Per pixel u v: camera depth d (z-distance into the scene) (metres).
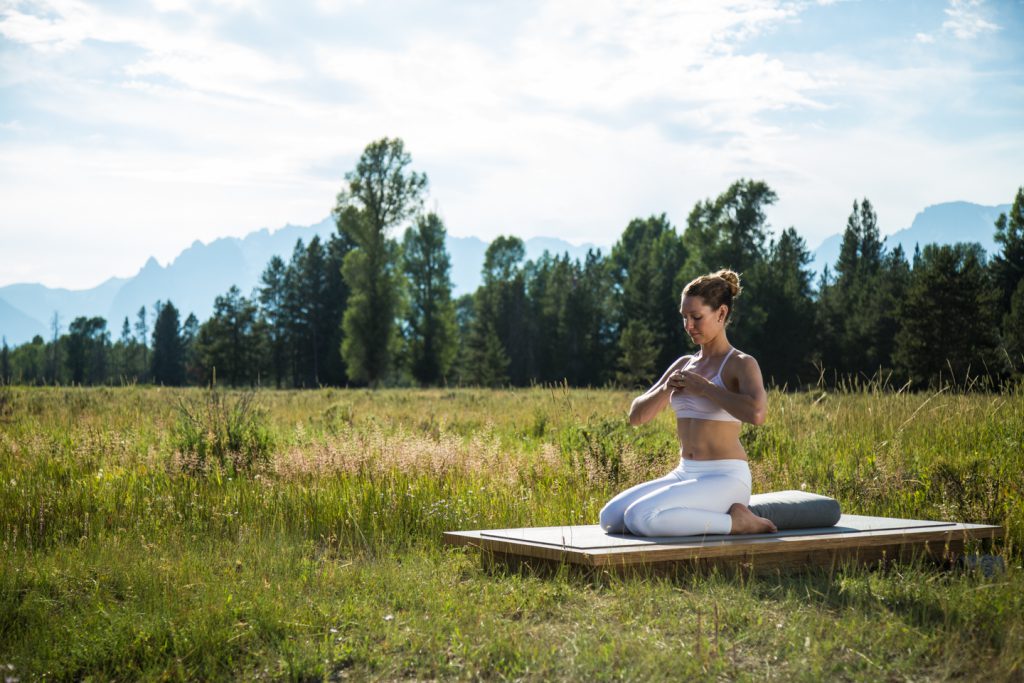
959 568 5.68
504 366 81.50
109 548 6.18
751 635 4.10
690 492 5.45
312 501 7.66
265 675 3.93
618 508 5.71
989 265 70.62
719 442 5.57
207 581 5.22
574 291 94.81
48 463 9.34
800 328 72.50
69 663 4.15
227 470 9.20
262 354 105.75
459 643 4.16
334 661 4.04
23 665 4.11
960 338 52.97
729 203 76.81
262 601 4.77
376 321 75.12
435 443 9.86
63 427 12.47
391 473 8.63
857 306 76.50
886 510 7.79
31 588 5.31
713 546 5.16
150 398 20.09
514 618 4.66
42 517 7.13
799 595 4.86
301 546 6.44
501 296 97.19
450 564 5.93
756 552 5.26
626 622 4.31
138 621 4.56
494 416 16.62
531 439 12.39
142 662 4.16
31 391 20.16
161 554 6.03
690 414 5.62
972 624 4.23
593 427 10.91
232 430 10.53
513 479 8.52
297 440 10.84
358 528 6.88
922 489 8.30
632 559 5.00
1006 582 5.01
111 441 10.58
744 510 5.56
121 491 8.10
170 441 10.43
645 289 85.38
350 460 9.06
